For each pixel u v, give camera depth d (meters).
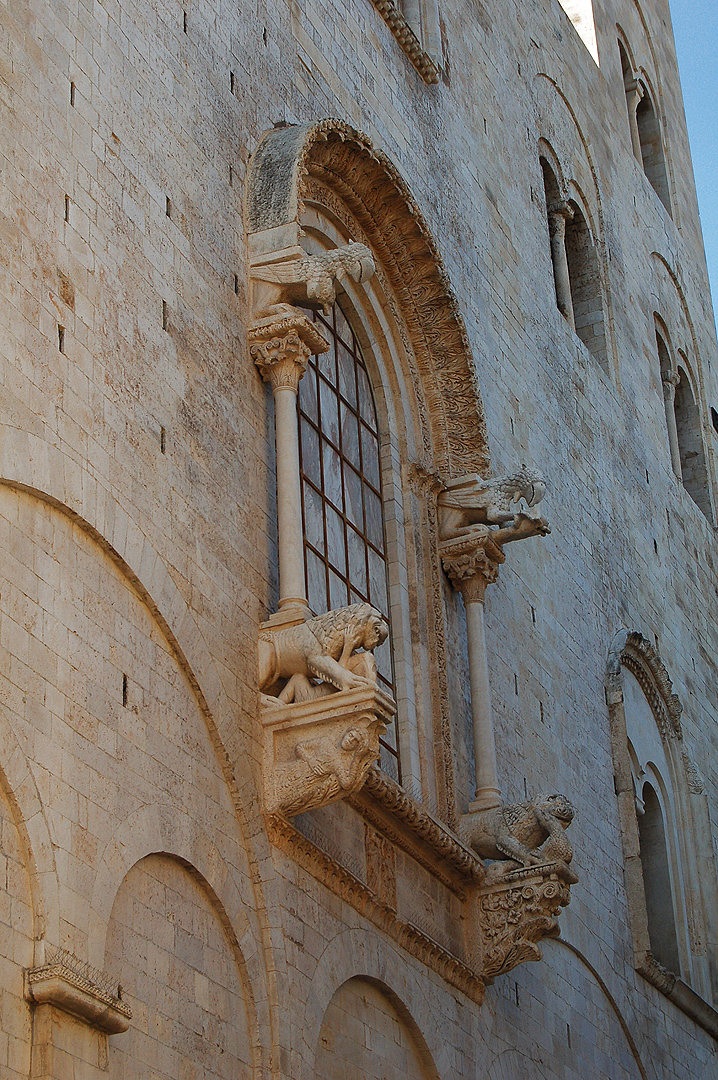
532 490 27.05
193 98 22.25
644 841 35.38
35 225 18.02
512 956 24.97
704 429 46.66
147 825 17.77
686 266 48.75
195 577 19.67
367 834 22.55
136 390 19.30
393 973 22.50
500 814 25.56
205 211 21.86
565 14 42.94
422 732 25.28
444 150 31.97
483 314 32.09
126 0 21.06
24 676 16.34
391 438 26.59
